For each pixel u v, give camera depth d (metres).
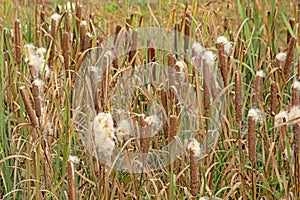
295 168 4.34
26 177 4.61
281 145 4.62
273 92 4.65
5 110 5.14
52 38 5.01
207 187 4.52
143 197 4.67
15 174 4.58
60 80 5.00
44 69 4.82
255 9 5.64
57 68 5.03
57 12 5.67
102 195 4.40
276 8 5.62
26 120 4.89
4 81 5.02
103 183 4.38
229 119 4.90
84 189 4.63
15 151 4.83
